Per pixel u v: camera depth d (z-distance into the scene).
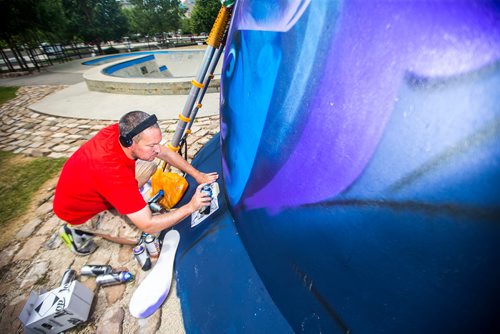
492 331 0.62
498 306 0.60
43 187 3.98
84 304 2.02
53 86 12.74
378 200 0.77
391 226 0.75
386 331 0.85
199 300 1.67
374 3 0.78
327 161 0.92
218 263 1.73
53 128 6.57
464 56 0.61
